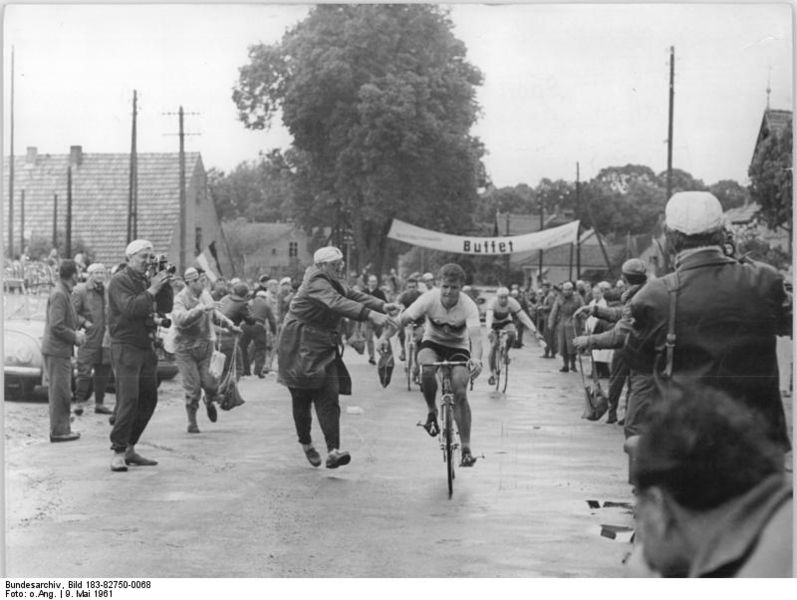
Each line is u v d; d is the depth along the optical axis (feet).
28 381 43.86
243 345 63.82
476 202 120.16
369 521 23.86
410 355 55.88
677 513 7.14
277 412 45.34
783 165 56.65
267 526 23.27
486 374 68.33
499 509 25.14
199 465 31.22
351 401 49.49
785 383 32.83
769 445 7.07
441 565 20.01
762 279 15.61
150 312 30.09
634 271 30.55
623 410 46.16
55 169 157.48
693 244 16.01
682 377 15.30
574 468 30.91
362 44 112.16
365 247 122.21
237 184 194.80
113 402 46.14
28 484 27.78
